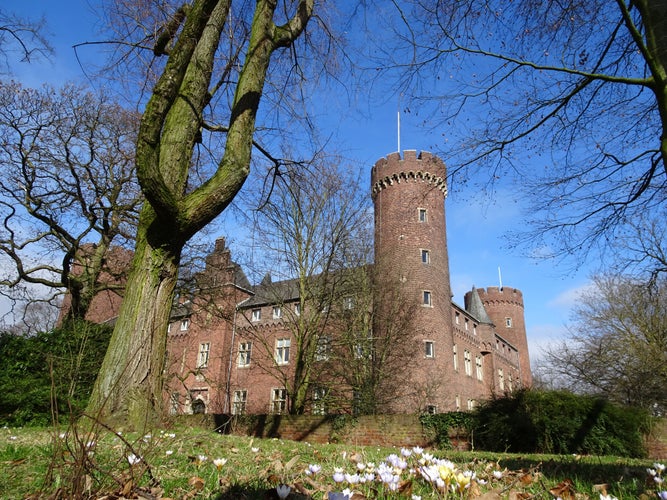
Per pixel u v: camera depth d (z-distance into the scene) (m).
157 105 5.79
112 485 2.55
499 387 43.00
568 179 9.27
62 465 2.48
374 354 21.94
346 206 19.09
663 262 11.44
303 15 8.98
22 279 16.59
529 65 8.56
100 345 10.76
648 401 22.19
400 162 32.56
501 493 3.09
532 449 11.75
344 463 4.46
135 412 5.55
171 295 6.57
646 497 3.17
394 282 24.97
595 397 12.55
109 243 17.48
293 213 18.70
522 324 54.81
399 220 31.19
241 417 14.16
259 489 2.93
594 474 4.73
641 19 7.07
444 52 8.95
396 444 13.16
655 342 21.97
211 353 34.03
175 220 6.35
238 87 7.79
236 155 7.11
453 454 8.25
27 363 9.68
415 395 23.00
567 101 8.51
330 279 19.27
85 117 15.93
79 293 17.05
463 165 9.70
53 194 16.11
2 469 3.11
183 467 3.49
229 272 18.39
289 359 31.69
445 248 32.31
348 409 20.00
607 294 23.92
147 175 5.77
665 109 6.11
